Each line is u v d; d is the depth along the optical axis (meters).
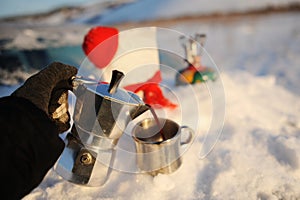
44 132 0.45
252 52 2.37
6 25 2.70
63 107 0.54
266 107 1.08
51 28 2.44
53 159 0.47
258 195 0.62
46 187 0.67
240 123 0.93
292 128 0.90
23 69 1.43
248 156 0.74
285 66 1.77
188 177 0.67
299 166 0.69
